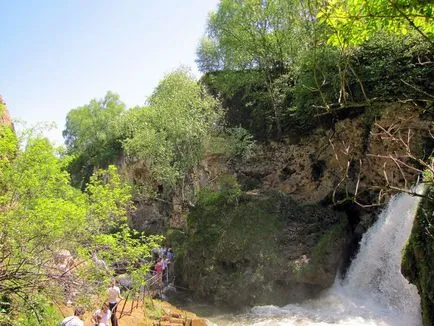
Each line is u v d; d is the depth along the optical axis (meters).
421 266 9.82
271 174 21.20
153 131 21.48
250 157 22.41
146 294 14.95
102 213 10.05
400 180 14.76
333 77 15.83
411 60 15.14
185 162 21.88
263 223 16.94
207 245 17.83
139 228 30.53
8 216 7.41
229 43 23.36
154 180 29.70
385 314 12.61
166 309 14.74
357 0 3.59
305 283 14.97
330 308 13.86
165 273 18.36
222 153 22.64
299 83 18.78
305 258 15.19
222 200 18.91
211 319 14.48
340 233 15.69
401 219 13.82
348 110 17.05
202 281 16.94
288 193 19.98
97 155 41.03
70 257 8.59
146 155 22.52
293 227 16.70
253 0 21.22
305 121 19.73
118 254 9.90
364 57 16.22
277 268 15.41
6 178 8.06
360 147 16.61
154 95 22.86
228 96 25.20
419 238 9.99
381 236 14.29
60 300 8.35
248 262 16.28
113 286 9.84
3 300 8.12
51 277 7.66
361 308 13.31
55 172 9.16
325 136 18.55
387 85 15.41
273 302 15.09
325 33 4.21
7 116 11.83
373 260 14.32
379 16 3.57
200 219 19.11
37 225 7.59
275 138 21.73
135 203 31.67
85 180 41.50
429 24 3.83
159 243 23.50
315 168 19.27
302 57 18.28
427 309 9.57
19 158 8.50
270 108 22.91
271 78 23.14
